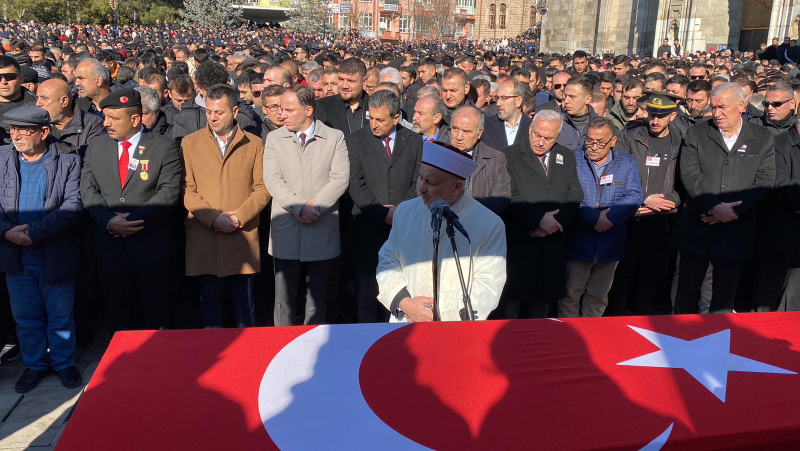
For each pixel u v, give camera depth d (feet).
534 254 14.21
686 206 15.58
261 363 7.07
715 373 7.13
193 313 17.79
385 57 47.24
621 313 17.63
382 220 14.25
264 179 14.28
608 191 14.40
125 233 13.30
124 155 13.57
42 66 25.32
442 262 9.57
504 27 228.63
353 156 14.73
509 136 17.35
